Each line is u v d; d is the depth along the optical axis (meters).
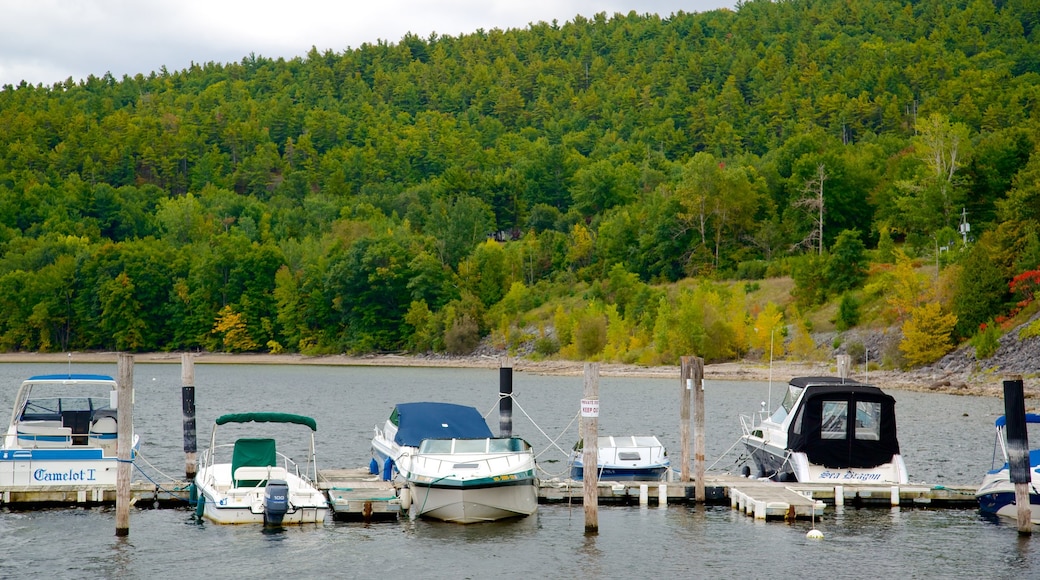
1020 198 115.75
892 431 41.62
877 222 166.88
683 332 137.38
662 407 87.12
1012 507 37.62
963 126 184.50
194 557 32.38
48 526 36.06
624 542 34.47
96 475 39.66
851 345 120.38
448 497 36.66
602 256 192.75
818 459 41.72
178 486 40.44
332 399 99.00
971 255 111.31
